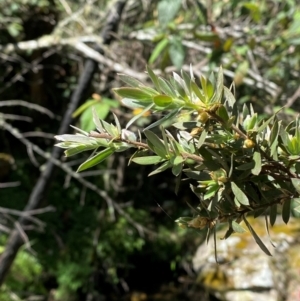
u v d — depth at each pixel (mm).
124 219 4137
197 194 545
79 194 4145
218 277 2258
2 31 3551
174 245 4234
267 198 540
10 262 2809
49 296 3672
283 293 2105
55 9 3523
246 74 2314
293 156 515
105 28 2639
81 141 531
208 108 491
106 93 3299
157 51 2113
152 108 505
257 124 534
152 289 4156
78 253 3895
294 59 2381
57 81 4281
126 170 4367
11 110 4160
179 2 2104
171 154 510
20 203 3848
